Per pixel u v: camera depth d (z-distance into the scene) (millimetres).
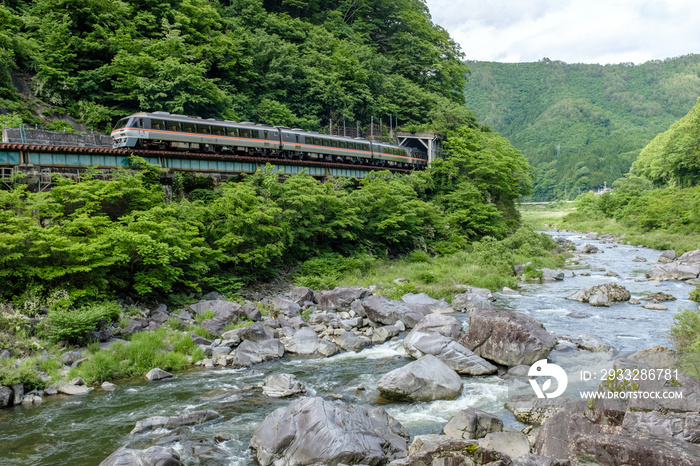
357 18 93062
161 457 12984
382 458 13617
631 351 23062
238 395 19250
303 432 14242
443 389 18672
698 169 97625
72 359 22016
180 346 23891
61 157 32469
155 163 37438
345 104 72750
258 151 48000
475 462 12094
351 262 42156
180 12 59469
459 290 36812
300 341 25469
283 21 76312
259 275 37312
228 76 63031
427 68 91562
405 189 50844
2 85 44781
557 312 31438
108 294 28047
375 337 26703
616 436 11789
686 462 10352
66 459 14492
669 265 45156
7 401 18203
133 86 49906
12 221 25703
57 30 50094
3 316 22547
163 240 30188
